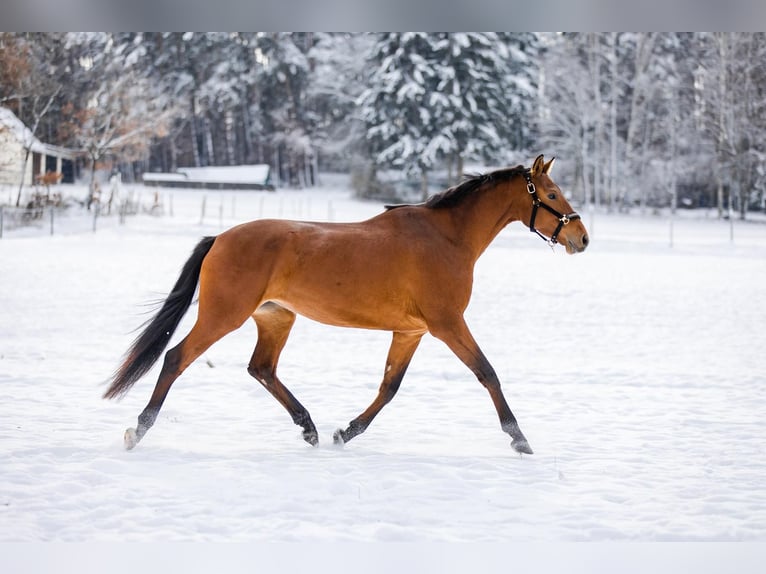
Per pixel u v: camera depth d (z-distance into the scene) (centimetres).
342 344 1411
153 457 691
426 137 5856
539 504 600
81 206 4484
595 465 712
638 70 5978
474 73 5694
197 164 7975
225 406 933
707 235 4400
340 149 7112
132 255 2819
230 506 574
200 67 7806
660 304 1989
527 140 6825
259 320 766
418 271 727
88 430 789
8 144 5059
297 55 7744
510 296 2089
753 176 5556
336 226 741
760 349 1416
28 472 634
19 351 1234
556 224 770
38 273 2228
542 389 1078
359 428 762
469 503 598
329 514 566
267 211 5172
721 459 738
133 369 712
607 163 6106
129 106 5416
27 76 4588
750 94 5372
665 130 6000
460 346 735
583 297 2095
